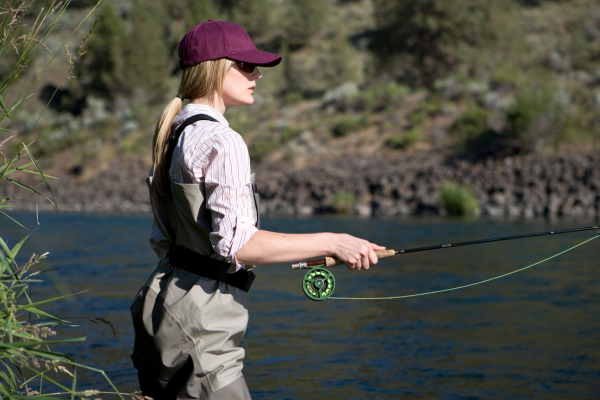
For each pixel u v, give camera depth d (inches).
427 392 146.6
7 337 108.2
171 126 90.8
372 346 191.2
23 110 1931.6
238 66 94.0
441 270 355.6
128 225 772.0
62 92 2087.8
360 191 1003.3
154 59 2038.6
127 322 222.1
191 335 83.9
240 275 87.8
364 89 1619.1
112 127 1756.9
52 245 520.1
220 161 82.1
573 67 1451.8
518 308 247.3
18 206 91.2
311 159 1250.0
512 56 1519.4
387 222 717.9
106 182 1466.5
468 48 1505.9
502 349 185.2
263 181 1165.1
